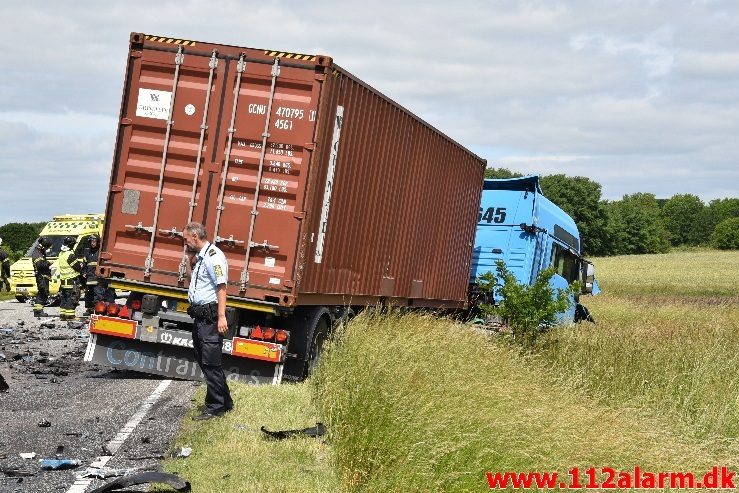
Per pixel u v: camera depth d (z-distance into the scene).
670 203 195.75
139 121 11.46
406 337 11.34
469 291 21.39
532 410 8.44
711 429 11.63
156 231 11.39
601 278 69.00
